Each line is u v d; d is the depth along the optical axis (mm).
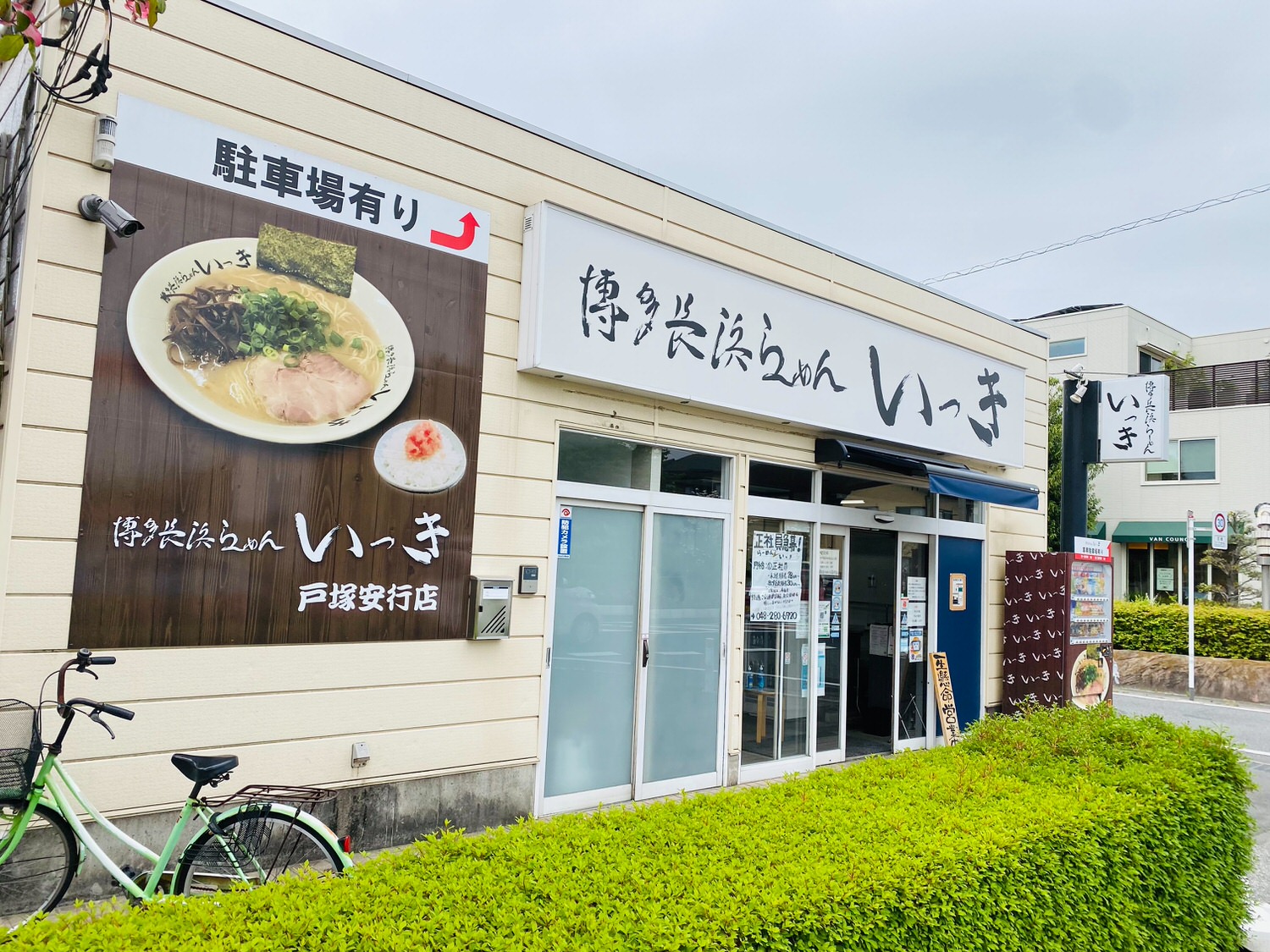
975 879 2979
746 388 6680
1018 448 9312
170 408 4262
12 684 3828
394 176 5086
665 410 6375
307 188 4750
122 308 4148
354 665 4801
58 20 4027
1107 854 3543
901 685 8266
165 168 4301
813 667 7473
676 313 6230
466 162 5398
